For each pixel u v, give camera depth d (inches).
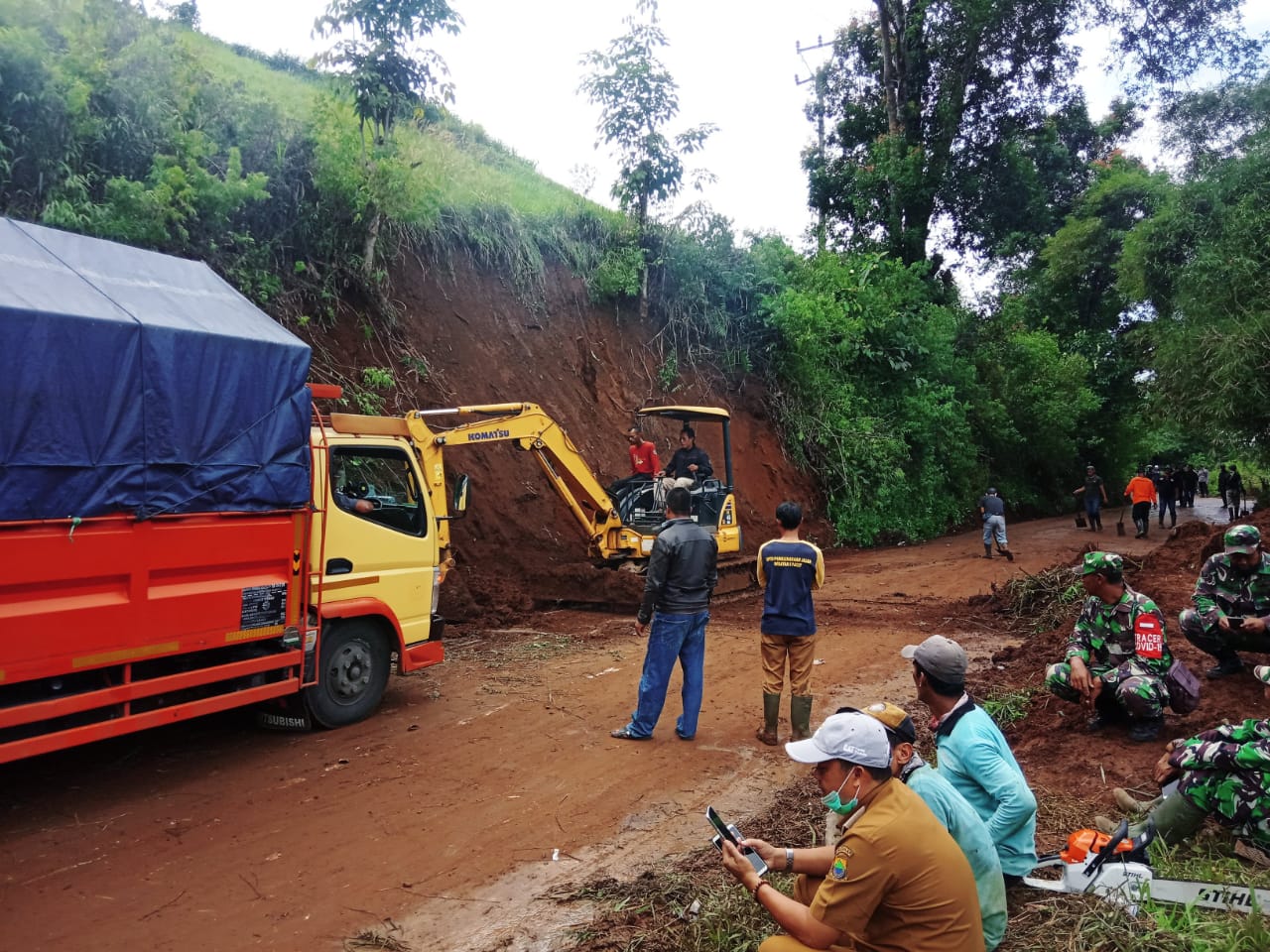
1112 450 1526.8
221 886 179.6
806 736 273.9
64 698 195.8
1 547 182.2
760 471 832.9
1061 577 468.1
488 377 610.5
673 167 789.2
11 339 183.3
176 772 239.6
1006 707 286.8
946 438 1043.3
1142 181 1311.5
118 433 203.0
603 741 275.3
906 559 759.1
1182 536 423.8
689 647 278.7
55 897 172.2
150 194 400.2
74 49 405.4
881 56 1245.7
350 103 529.3
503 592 482.0
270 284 476.4
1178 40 1106.7
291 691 254.4
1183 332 750.5
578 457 487.8
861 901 112.4
